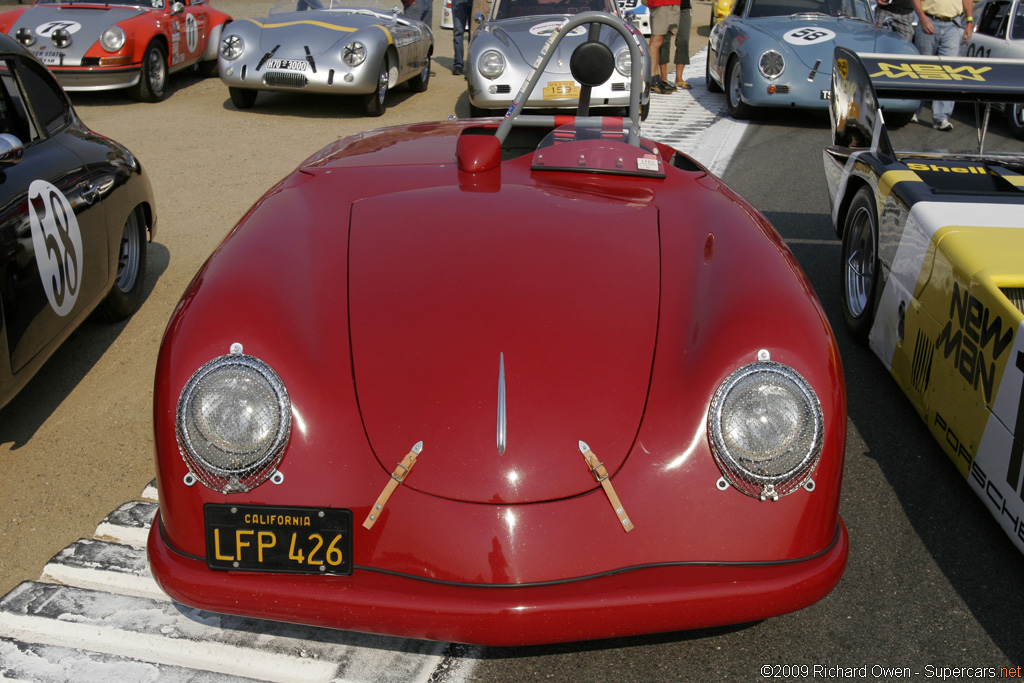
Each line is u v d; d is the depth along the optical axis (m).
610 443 1.66
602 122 2.72
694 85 10.80
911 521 2.53
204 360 1.71
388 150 2.66
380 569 1.62
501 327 1.81
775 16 8.87
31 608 2.15
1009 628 2.11
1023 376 2.18
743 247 2.06
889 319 3.16
